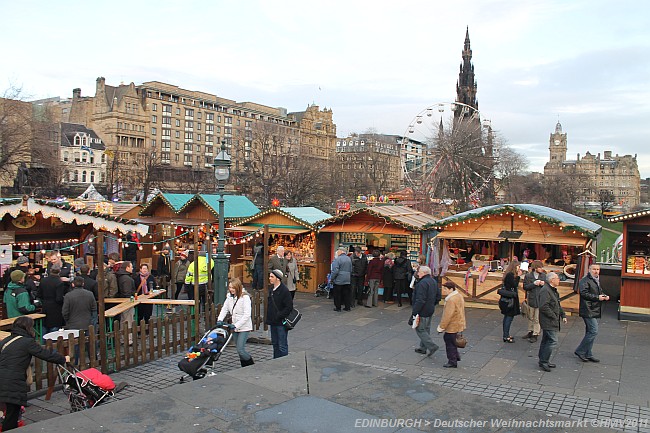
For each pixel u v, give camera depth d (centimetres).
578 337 1348
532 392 952
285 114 15250
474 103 11150
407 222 1942
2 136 4578
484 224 1816
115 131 10344
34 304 1234
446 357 1192
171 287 1838
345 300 1727
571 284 1612
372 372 706
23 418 837
